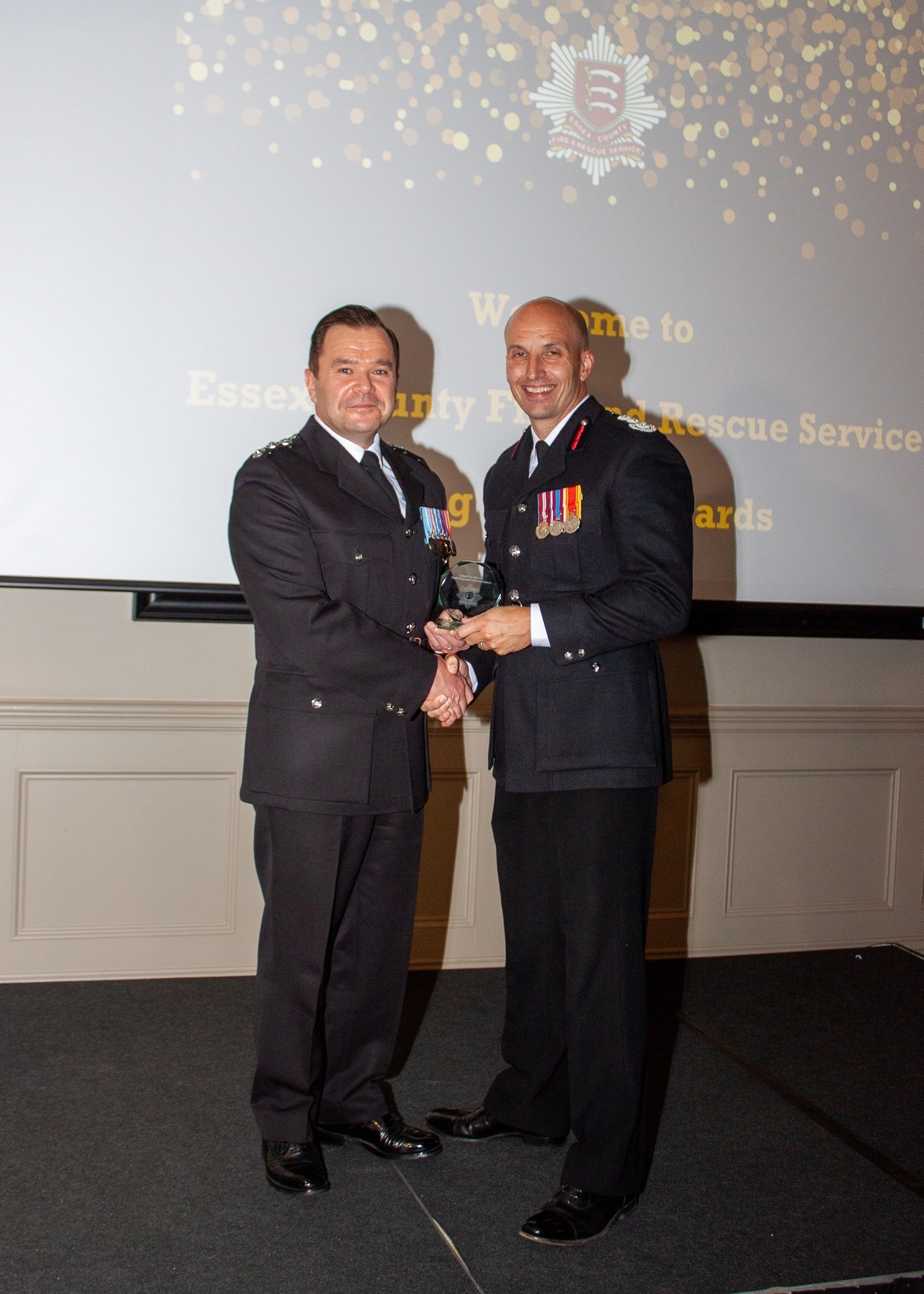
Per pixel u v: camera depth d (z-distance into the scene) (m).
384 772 1.96
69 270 2.57
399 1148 2.04
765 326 3.01
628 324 2.90
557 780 1.86
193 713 2.87
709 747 3.25
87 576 2.62
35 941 2.83
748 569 3.02
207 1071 2.36
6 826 2.79
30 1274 1.63
